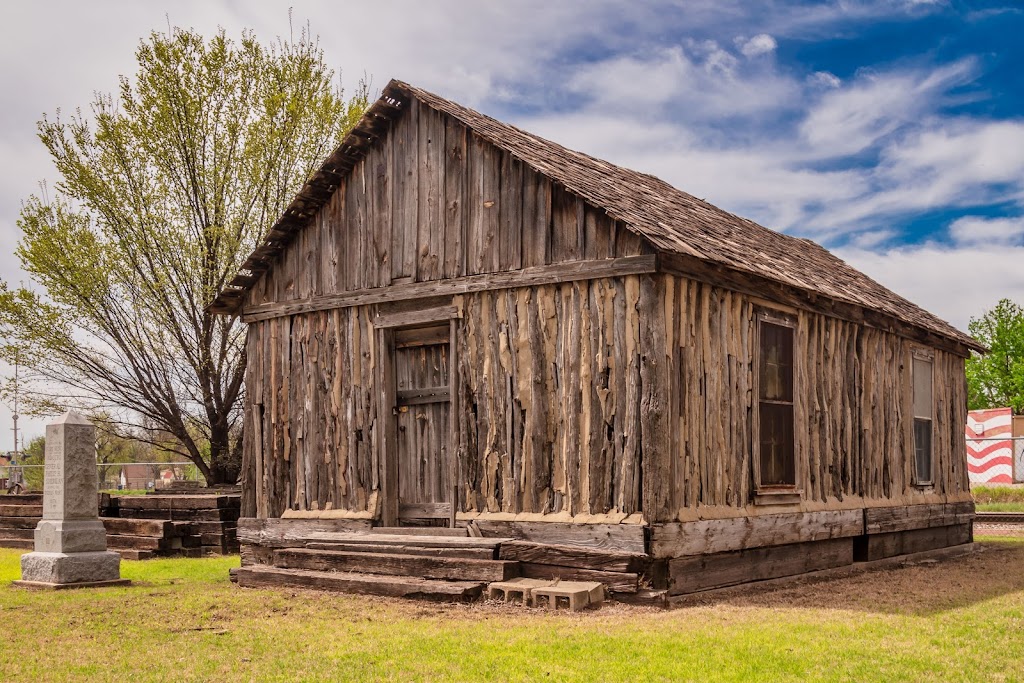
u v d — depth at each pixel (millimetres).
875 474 15031
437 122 12969
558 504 11234
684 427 10883
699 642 8250
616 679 7113
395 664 7633
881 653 7863
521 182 11984
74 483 13062
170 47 24156
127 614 10234
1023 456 32969
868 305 14344
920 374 17109
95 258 23562
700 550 10852
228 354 25062
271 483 14273
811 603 10602
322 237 14117
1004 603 10625
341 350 13758
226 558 17250
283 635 8914
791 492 12695
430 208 12906
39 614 10281
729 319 11844
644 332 10695
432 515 12836
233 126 24688
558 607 10039
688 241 10930
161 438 28922
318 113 25531
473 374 12219
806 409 13344
